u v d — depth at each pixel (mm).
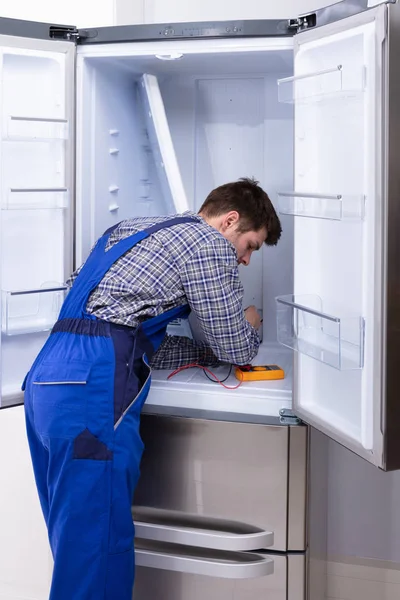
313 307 1587
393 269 1265
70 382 1574
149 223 1761
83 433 1567
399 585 2346
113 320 1630
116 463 1576
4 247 1761
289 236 2156
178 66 1976
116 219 2039
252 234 1847
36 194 1772
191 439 1701
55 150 1795
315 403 1637
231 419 1686
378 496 2336
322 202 1407
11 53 1673
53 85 1782
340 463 2346
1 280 1732
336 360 1363
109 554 1586
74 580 1583
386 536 2348
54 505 1594
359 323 1321
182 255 1673
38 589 2371
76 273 1815
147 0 2320
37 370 1642
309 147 1571
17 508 2354
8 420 2305
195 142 2174
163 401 1788
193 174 2186
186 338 1979
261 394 1729
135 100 2117
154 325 1699
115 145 2002
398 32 1220
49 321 1832
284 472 1655
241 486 1682
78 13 2131
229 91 2125
